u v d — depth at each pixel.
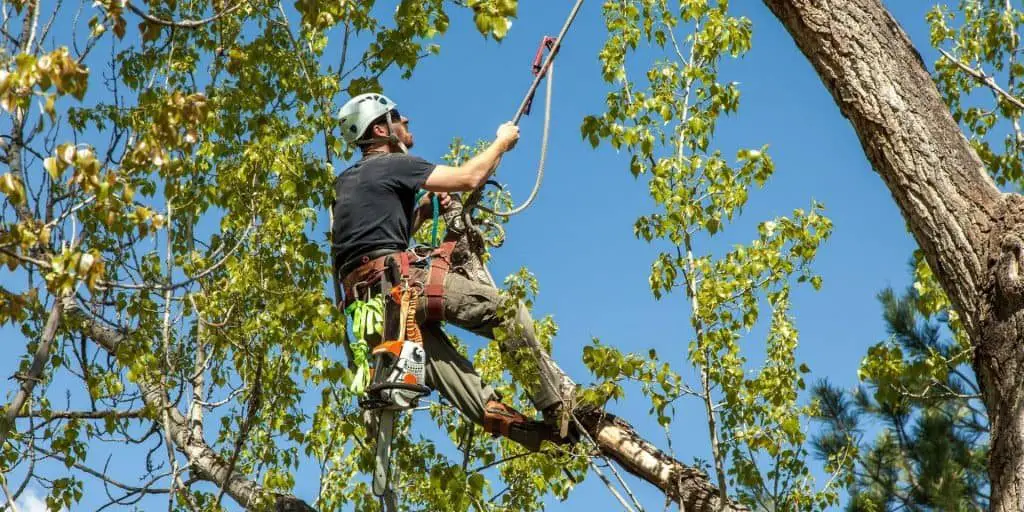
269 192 8.91
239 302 9.23
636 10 9.79
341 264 7.85
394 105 8.21
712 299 9.16
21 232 6.34
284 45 9.66
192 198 9.42
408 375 7.32
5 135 7.46
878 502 16.39
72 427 9.41
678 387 8.73
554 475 8.10
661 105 9.55
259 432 9.94
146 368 9.10
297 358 9.48
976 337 6.35
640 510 8.19
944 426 17.02
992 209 6.47
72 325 9.27
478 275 8.40
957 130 6.73
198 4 10.45
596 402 8.04
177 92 6.88
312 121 8.91
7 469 9.16
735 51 9.67
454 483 8.28
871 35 6.87
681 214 9.32
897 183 6.70
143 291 9.21
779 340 9.69
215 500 9.15
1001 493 5.99
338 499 10.83
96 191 6.40
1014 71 11.56
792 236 9.51
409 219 7.80
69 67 6.03
